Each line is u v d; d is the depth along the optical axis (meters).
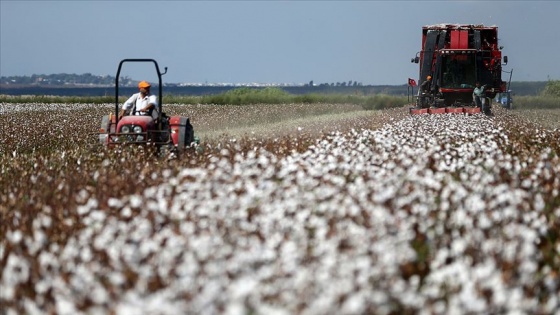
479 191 28.06
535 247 23.55
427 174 30.92
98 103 181.12
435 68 98.94
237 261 19.58
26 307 18.95
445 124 66.62
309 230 24.41
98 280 19.95
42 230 24.97
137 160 41.47
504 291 18.02
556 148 49.62
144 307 16.97
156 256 20.75
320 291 17.80
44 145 68.88
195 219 24.52
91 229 23.94
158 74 50.12
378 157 37.06
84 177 36.50
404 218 23.83
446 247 22.66
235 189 28.58
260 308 16.67
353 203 25.12
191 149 48.72
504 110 104.00
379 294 17.53
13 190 34.16
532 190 30.36
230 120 106.25
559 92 172.12
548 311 18.48
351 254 19.95
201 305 16.86
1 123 100.06
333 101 174.00
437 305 17.89
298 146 46.00
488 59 98.44
